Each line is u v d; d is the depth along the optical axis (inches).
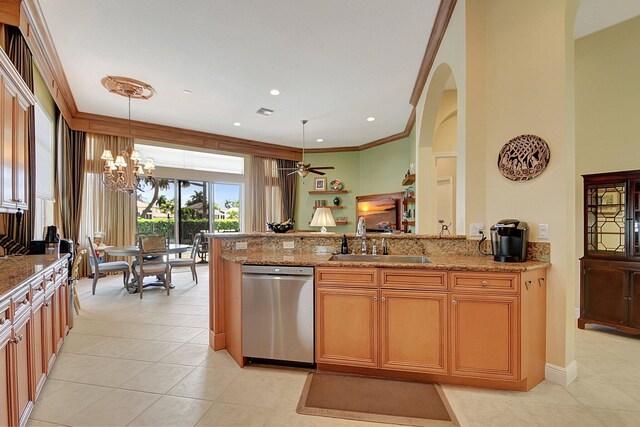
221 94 186.7
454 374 85.1
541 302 88.0
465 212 102.6
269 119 234.7
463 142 103.2
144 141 247.6
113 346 113.1
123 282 222.5
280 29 123.0
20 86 98.1
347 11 112.6
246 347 97.8
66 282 119.6
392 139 279.6
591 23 132.3
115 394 81.8
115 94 186.5
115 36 126.8
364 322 90.6
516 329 81.4
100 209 229.9
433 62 140.1
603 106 135.9
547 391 83.2
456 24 108.7
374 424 70.7
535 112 91.0
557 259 87.4
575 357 103.0
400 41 132.0
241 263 98.2
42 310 82.8
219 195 296.4
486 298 82.8
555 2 88.4
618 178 123.0
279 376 92.1
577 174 141.8
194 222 283.0
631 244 119.9
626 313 119.7
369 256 111.4
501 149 96.9
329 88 179.0
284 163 324.8
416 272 87.1
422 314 87.0
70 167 213.8
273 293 96.3
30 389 71.7
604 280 125.0
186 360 102.4
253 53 140.8
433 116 169.6
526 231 89.5
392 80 168.7
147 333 126.2
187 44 133.1
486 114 100.0
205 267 288.0
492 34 98.6
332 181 322.3
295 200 331.3
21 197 103.7
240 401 79.2
